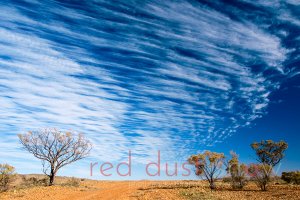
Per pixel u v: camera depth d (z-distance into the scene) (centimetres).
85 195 2672
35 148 3678
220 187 3175
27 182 3988
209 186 3262
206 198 2225
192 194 2484
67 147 3819
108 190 3108
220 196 2342
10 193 2827
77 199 2395
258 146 3844
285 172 3806
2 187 3244
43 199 2402
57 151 3759
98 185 3941
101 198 2394
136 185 3722
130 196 2438
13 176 3350
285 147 3756
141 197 2312
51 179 3741
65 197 2548
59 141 3788
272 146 3797
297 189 2691
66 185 3647
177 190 2814
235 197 2261
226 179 4006
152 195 2425
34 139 3672
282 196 2231
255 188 3022
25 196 2578
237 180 3073
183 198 2234
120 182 4609
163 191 2738
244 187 3152
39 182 3956
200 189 2905
